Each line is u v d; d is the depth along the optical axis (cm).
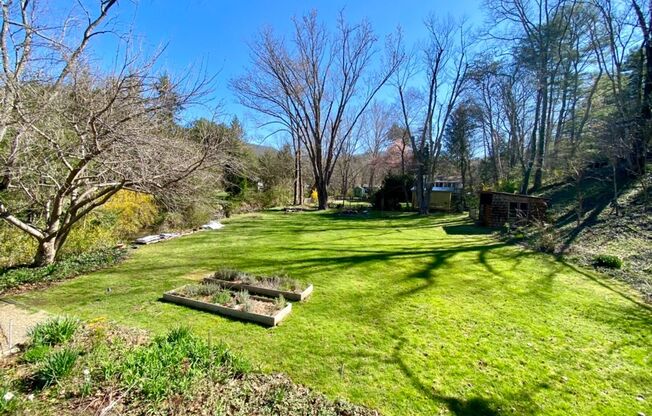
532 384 259
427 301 442
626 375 274
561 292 480
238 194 1819
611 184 1085
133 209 934
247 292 429
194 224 1195
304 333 339
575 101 1609
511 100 1772
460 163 2264
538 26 1395
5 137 502
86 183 583
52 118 483
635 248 655
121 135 460
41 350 265
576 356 303
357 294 468
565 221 957
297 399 231
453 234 1063
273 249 811
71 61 470
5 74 416
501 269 609
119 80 462
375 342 323
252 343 314
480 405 233
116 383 233
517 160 2183
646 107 968
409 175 2205
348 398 236
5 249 599
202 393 228
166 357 252
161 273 574
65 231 610
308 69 1972
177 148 560
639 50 1177
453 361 290
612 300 448
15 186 518
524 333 348
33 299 432
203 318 370
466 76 1691
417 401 236
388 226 1289
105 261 638
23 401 212
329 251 786
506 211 1189
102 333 310
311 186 3195
